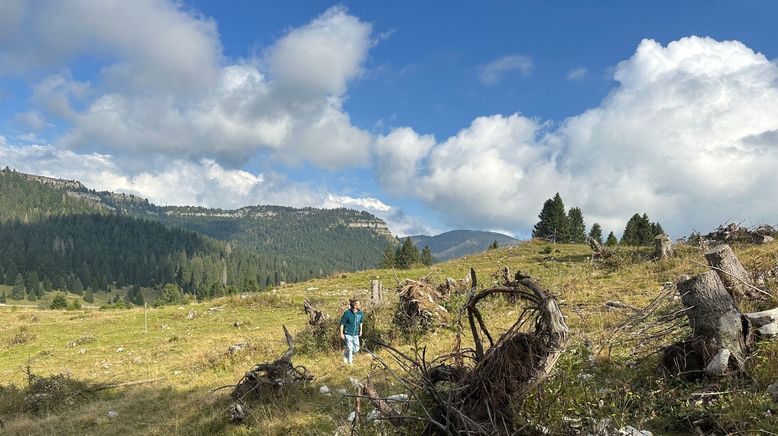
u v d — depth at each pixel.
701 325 5.94
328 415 7.75
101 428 10.19
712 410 5.03
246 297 34.84
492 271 31.88
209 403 10.18
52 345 25.69
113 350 22.62
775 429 4.35
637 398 5.64
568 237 72.06
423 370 5.69
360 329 12.41
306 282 46.78
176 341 23.20
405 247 72.19
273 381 9.66
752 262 13.59
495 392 5.15
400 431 5.52
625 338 7.84
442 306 16.02
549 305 5.14
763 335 5.89
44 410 12.84
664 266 19.58
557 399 5.06
